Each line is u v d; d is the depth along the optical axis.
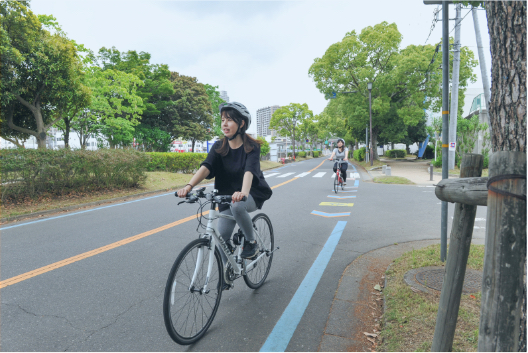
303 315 2.95
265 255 3.65
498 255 1.53
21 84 14.32
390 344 2.38
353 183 14.59
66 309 3.07
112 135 26.89
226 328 2.75
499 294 1.52
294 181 15.79
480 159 2.36
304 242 5.29
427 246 4.63
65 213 7.80
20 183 8.32
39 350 2.44
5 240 5.41
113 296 3.34
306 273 3.97
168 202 9.45
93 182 10.27
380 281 3.67
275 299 3.28
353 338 2.57
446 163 3.98
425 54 24.38
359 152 37.12
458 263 2.12
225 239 2.98
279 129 58.12
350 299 3.25
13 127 15.98
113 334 2.66
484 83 13.67
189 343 2.49
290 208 8.37
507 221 1.50
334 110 39.09
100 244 5.13
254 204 3.01
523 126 1.58
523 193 1.49
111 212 7.86
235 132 2.80
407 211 7.79
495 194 1.54
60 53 14.73
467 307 2.81
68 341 2.56
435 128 26.11
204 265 2.66
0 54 12.72
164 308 2.33
